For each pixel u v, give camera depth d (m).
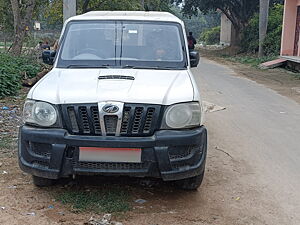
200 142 4.61
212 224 4.43
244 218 4.60
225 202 4.98
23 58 14.96
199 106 4.68
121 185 5.30
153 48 5.76
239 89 14.76
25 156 4.62
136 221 4.39
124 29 5.93
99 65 5.52
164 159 4.42
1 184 5.24
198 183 5.10
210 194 5.19
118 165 4.45
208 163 6.36
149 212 4.61
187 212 4.66
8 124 8.16
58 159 4.44
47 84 4.88
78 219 4.39
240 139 7.81
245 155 6.85
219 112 10.35
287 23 24.92
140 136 4.44
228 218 4.58
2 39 27.06
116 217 4.46
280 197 5.21
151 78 5.05
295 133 8.42
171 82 4.94
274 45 29.61
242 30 40.16
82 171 4.46
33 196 4.93
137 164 4.45
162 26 6.01
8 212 4.52
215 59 33.34
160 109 4.46
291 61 22.91
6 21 24.56
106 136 4.41
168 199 4.98
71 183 5.31
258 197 5.18
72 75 5.14
